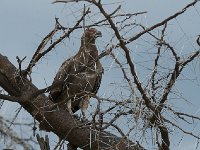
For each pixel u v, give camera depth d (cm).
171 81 1202
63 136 1394
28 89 1295
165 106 1200
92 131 1311
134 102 1146
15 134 949
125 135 1138
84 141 1368
